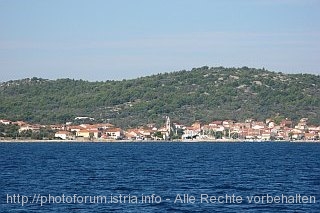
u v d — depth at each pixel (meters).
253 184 125.12
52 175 144.88
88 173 151.88
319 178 138.62
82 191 111.94
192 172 156.50
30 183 125.12
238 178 138.62
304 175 147.12
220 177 141.25
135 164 192.38
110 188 117.00
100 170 163.38
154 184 124.44
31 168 169.25
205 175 147.00
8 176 141.00
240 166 182.88
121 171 159.62
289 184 125.31
